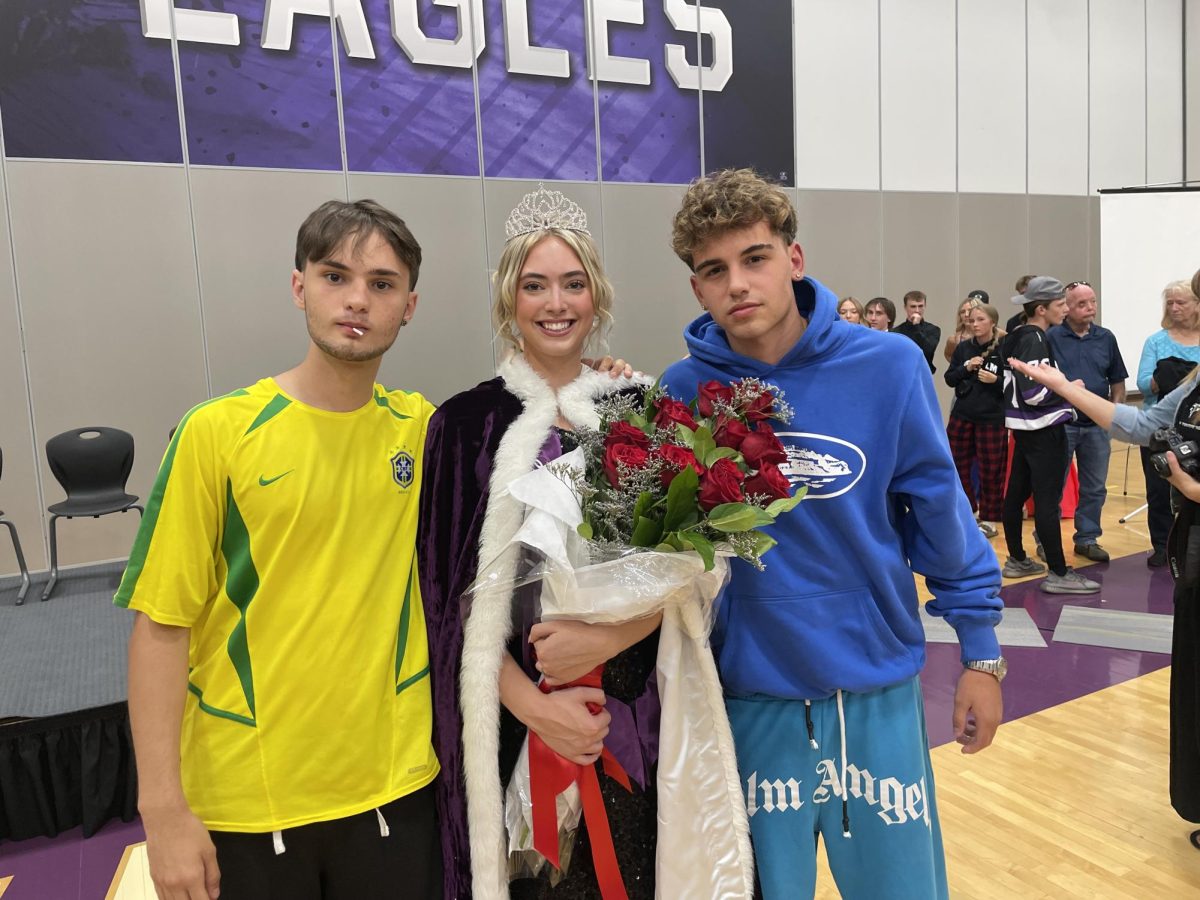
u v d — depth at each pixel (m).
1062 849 2.24
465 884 1.23
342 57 5.45
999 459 5.38
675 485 1.09
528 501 1.16
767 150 7.05
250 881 1.17
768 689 1.31
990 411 5.34
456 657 1.24
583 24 6.20
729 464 1.11
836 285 7.52
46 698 2.70
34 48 4.70
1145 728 2.92
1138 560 4.89
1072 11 8.57
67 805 2.62
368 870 1.23
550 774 1.21
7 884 2.38
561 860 1.26
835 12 7.26
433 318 5.90
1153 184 9.31
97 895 2.32
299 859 1.19
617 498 1.15
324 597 1.20
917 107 7.78
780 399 1.28
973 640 1.40
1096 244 9.02
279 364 5.45
